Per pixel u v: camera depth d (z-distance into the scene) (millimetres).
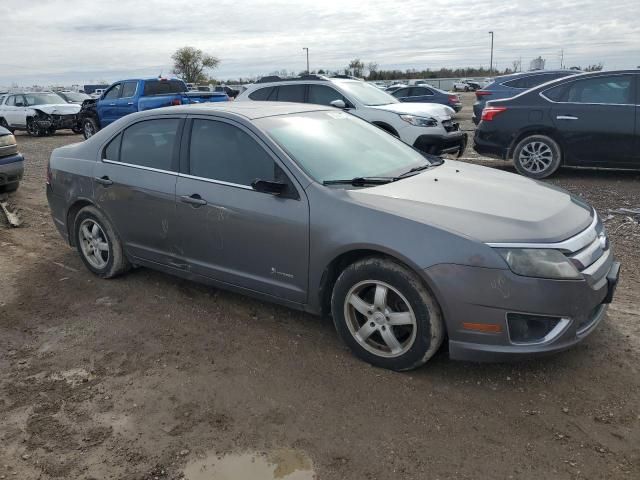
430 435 2830
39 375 3547
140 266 4973
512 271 2951
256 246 3770
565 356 3490
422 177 3883
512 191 3643
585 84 8508
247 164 3857
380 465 2645
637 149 8258
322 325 4051
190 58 76875
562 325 3023
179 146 4254
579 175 9141
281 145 3752
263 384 3336
